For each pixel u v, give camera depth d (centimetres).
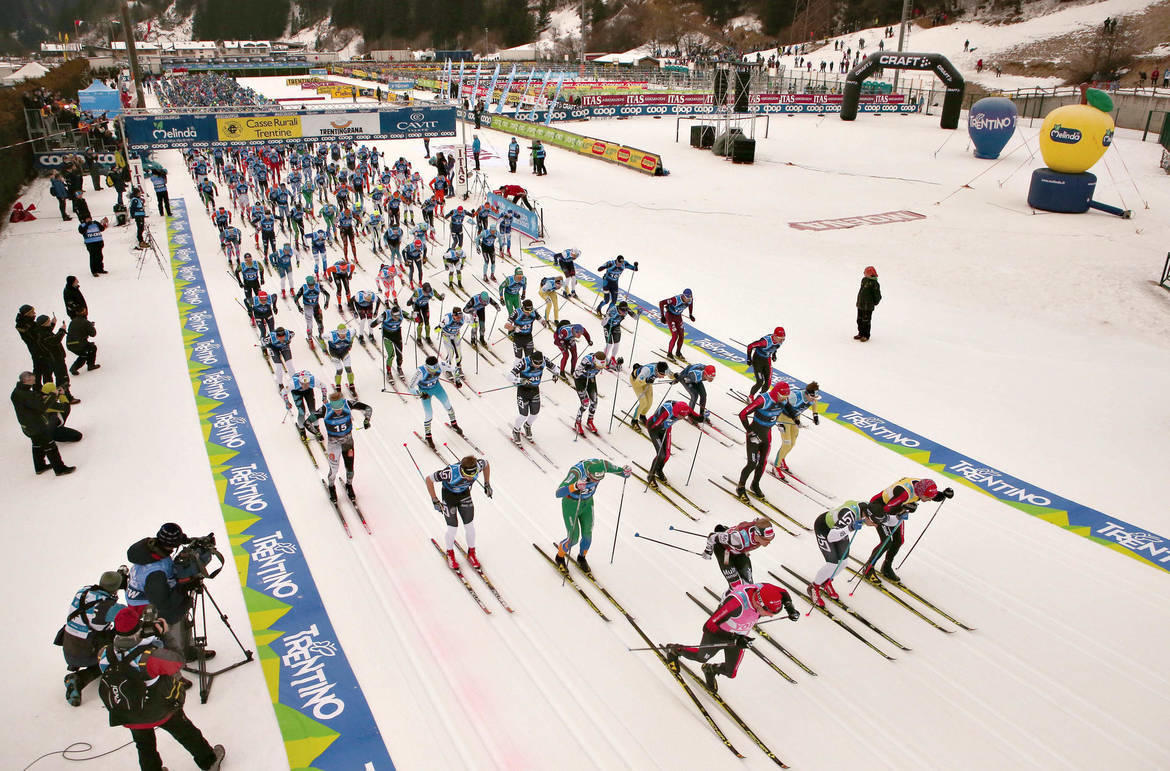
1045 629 836
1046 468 1154
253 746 673
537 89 6066
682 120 5178
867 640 819
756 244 2397
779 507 1049
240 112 2759
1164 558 949
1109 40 6738
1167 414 1323
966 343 1653
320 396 1356
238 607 841
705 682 745
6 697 723
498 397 1366
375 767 656
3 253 2208
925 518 1038
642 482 1101
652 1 10806
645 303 1859
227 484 1082
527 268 2106
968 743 695
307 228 2519
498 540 965
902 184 3316
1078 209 2809
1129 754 685
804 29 9412
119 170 2683
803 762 674
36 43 16525
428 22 12875
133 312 1764
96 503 1034
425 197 3008
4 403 1325
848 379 1458
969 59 7575
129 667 568
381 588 875
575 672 765
